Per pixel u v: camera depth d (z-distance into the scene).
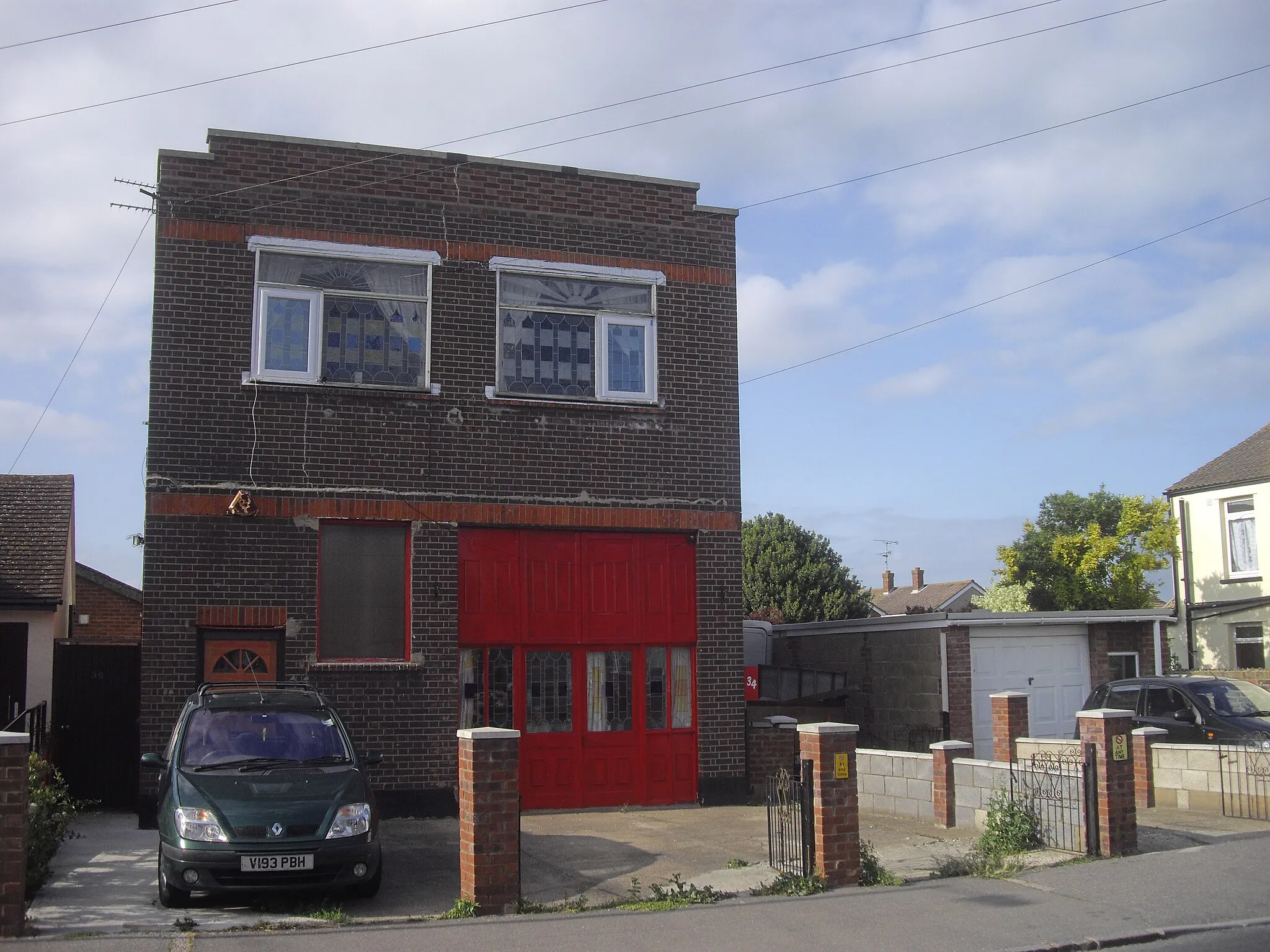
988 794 13.38
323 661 14.63
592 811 15.45
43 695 16.14
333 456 14.94
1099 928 9.05
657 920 9.35
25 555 17.38
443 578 15.20
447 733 14.96
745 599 40.50
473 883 9.62
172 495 14.26
